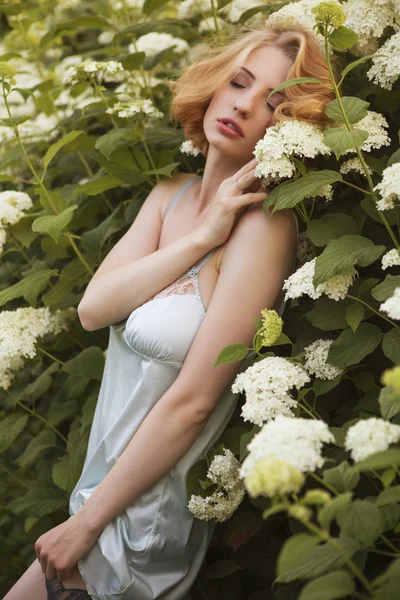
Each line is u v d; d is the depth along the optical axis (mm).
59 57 4051
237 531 2014
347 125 1720
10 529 3152
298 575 1303
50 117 3234
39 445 2820
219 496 1862
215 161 2027
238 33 2252
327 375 1797
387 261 1622
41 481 2939
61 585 1955
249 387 1639
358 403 1892
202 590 2160
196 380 1814
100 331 2785
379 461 1175
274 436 1269
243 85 1973
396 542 1837
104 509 1866
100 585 1908
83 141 2887
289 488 1134
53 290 2594
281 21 2123
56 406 2859
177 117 2135
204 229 1895
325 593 1145
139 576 1905
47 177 3334
